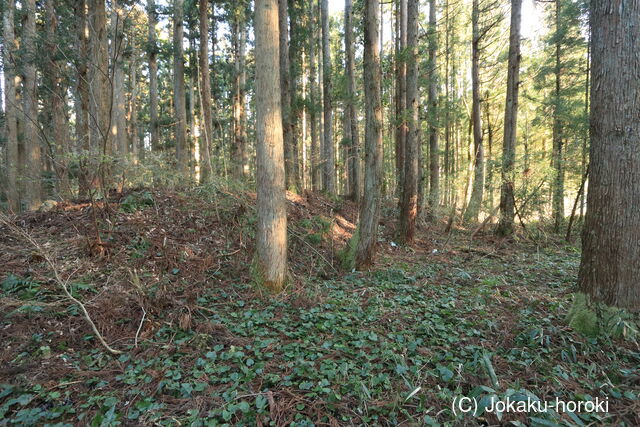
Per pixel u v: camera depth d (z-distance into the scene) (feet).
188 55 62.49
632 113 11.65
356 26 49.96
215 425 8.12
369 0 22.18
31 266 15.42
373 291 18.54
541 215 37.24
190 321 12.74
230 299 15.87
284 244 17.42
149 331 12.31
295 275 19.70
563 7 47.32
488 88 63.21
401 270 22.97
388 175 57.72
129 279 14.74
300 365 10.52
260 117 16.62
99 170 18.25
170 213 22.49
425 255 30.17
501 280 21.20
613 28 11.70
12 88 43.34
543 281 21.27
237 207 24.75
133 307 13.42
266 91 16.44
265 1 15.98
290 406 8.86
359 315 14.98
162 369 10.36
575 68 49.16
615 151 11.93
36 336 11.27
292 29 46.91
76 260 16.21
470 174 41.70
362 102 40.93
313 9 64.75
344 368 10.14
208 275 17.76
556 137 50.08
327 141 48.14
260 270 17.12
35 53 29.35
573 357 11.05
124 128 51.16
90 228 18.88
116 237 18.56
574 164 41.32
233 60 73.46
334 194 47.70
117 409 8.72
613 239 12.10
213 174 26.78
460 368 10.31
